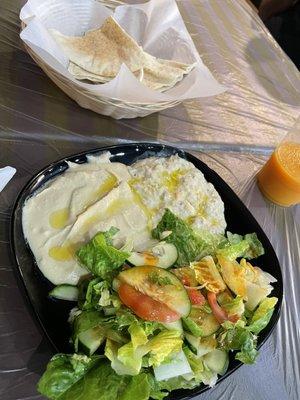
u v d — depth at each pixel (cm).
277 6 78
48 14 38
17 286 26
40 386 22
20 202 28
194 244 30
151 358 24
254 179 40
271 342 31
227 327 26
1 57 37
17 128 34
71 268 27
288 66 54
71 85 33
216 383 25
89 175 31
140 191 32
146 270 27
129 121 38
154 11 42
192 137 40
